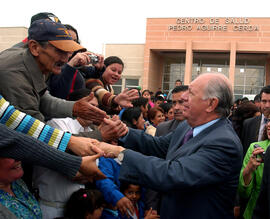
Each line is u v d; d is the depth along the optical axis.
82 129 2.29
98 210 2.20
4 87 1.81
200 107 1.95
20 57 1.91
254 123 4.22
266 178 2.30
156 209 3.00
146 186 1.81
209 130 1.95
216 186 1.87
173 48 19.75
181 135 2.24
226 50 19.20
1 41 17.64
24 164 2.12
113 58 3.25
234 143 1.85
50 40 1.90
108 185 2.51
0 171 1.59
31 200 1.83
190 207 1.87
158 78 22.05
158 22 20.02
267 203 2.30
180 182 1.72
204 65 21.34
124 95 2.47
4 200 1.62
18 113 1.61
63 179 2.07
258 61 20.92
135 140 2.35
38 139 1.61
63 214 2.07
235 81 21.25
